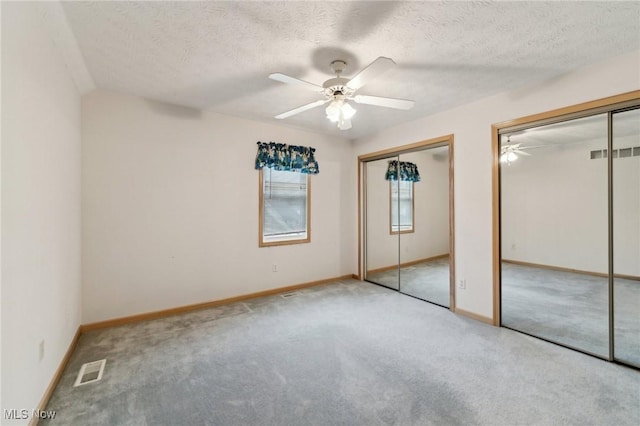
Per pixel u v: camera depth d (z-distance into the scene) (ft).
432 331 9.10
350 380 6.52
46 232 5.77
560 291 8.86
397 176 13.96
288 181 13.83
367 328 9.34
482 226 9.95
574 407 5.60
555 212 8.98
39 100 5.42
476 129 10.09
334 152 15.23
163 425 5.18
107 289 9.41
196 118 11.03
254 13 5.45
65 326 7.13
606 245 7.93
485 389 6.17
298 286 13.97
